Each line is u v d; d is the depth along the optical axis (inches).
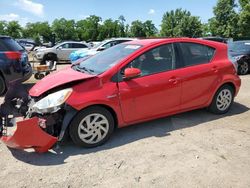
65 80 178.5
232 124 220.4
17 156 171.8
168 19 2938.0
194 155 170.9
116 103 183.6
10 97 189.8
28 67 354.3
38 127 161.9
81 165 161.0
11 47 334.0
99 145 183.6
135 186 141.6
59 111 170.6
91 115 177.8
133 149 179.3
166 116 211.9
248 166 159.0
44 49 814.5
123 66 188.7
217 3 1985.7
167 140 191.8
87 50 652.7
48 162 164.4
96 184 143.6
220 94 235.9
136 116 194.7
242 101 287.7
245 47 507.5
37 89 182.4
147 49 199.3
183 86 209.8
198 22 2662.4
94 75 182.5
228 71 234.5
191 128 211.9
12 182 145.6
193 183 143.6
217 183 143.4
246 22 1878.7
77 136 175.6
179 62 211.3
